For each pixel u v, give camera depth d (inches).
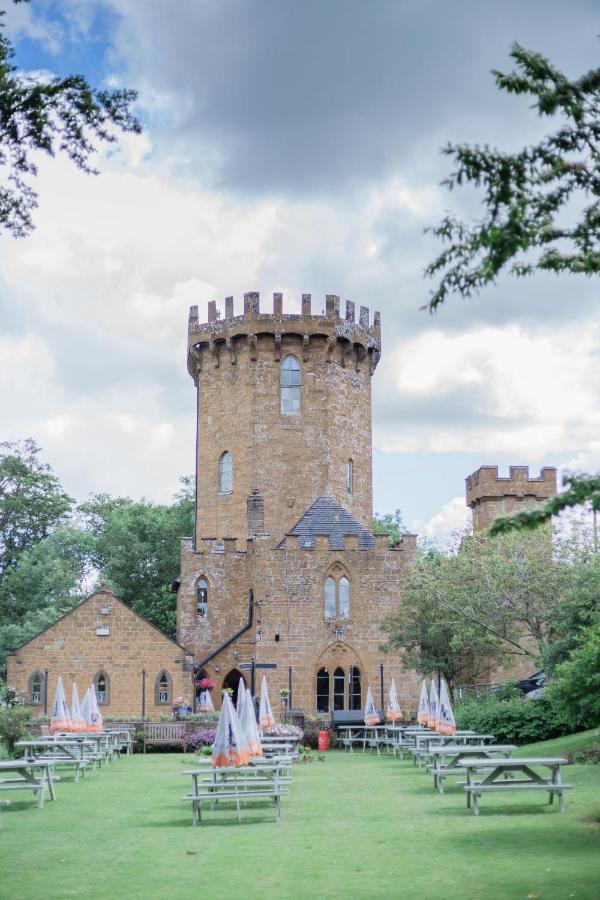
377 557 2364.7
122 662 2385.6
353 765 1517.0
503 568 1893.5
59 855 728.3
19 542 3641.7
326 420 2928.2
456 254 545.6
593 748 1293.1
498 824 810.8
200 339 3029.0
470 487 3014.3
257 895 573.6
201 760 1024.9
